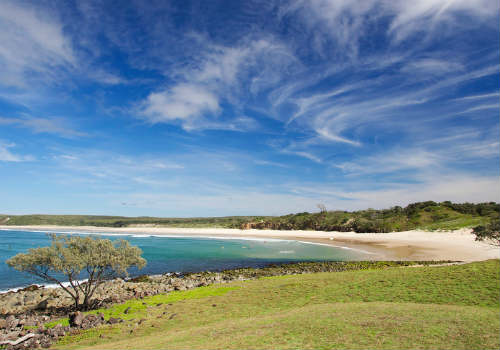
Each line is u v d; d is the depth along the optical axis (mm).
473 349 10133
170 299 26219
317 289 24828
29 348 16922
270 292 25297
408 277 25750
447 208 126125
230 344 12109
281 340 12047
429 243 76000
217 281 38844
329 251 73875
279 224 158000
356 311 16078
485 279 22438
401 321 13422
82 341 16922
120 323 19828
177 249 82750
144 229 192875
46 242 100625
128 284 38031
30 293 32219
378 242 88062
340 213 154500
